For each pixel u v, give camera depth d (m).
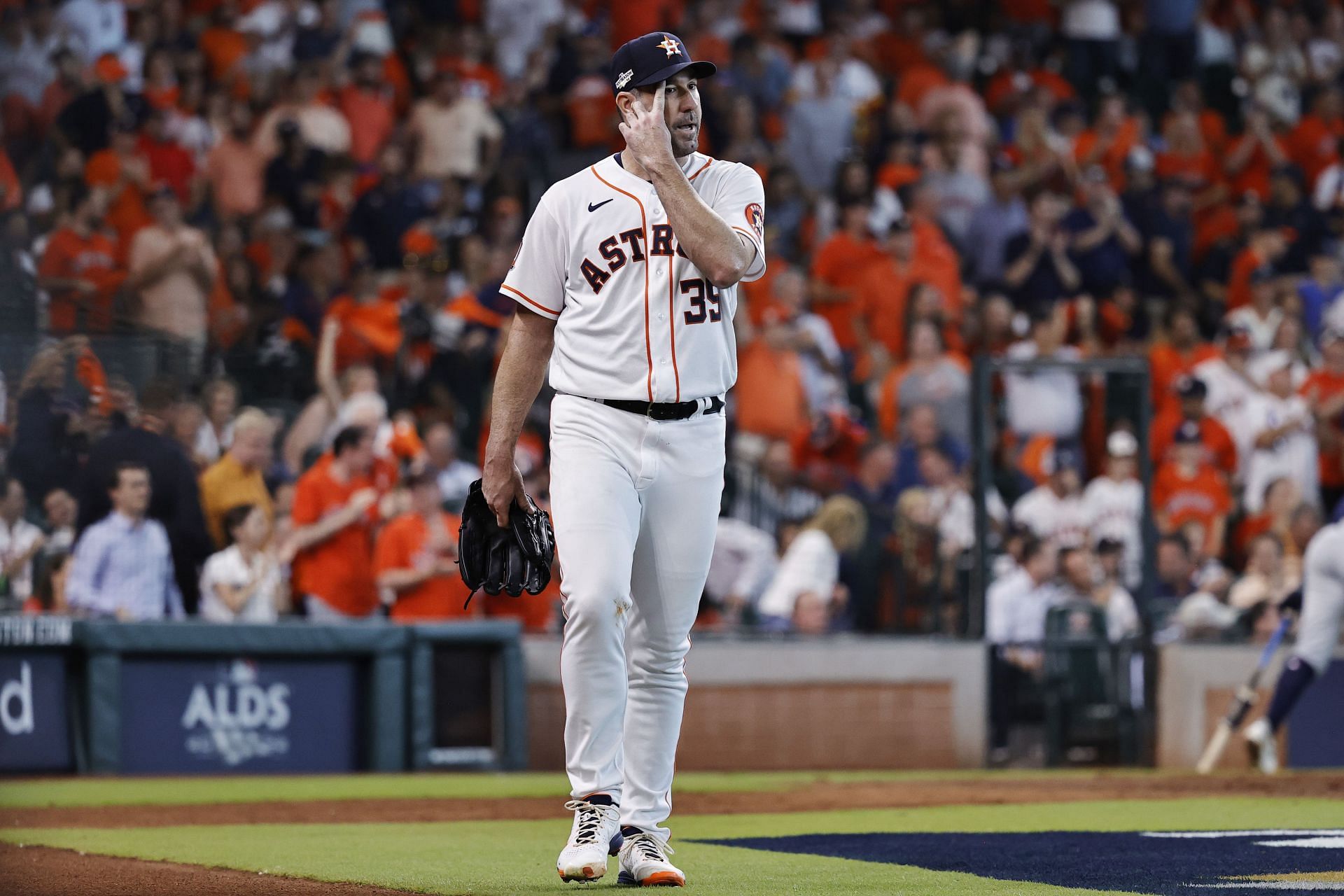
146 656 31.72
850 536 39.38
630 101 14.27
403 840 19.73
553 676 34.94
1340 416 50.53
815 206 54.41
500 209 47.97
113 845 19.05
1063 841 19.11
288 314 43.88
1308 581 33.59
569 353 14.45
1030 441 41.28
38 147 46.44
